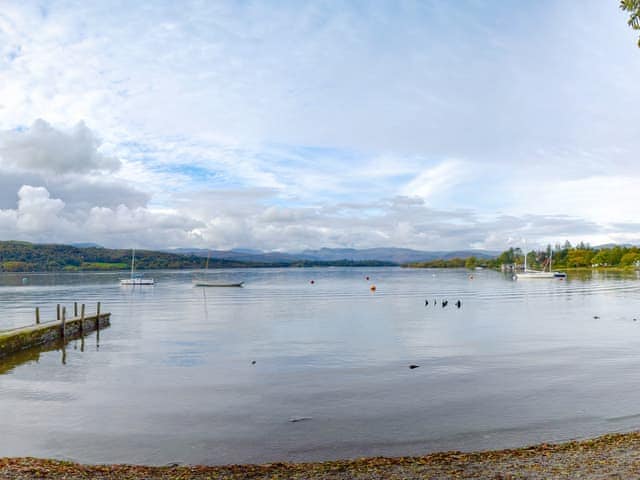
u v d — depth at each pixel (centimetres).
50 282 17462
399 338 3850
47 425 1817
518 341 3656
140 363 2964
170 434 1705
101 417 1908
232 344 3631
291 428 1753
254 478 1211
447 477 1162
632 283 13662
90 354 3297
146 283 14775
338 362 2905
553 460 1255
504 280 17838
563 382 2378
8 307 7231
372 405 2023
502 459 1298
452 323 4856
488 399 2095
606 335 3950
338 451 1520
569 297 8706
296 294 10256
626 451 1298
